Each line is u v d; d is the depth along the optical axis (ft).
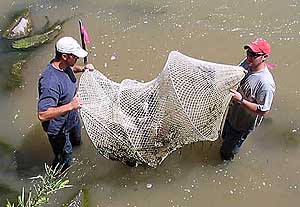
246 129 19.98
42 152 22.91
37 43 27.32
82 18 28.66
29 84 25.53
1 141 23.26
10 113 24.36
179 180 21.81
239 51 26.73
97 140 20.22
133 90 20.21
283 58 26.25
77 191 21.47
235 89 19.25
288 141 22.93
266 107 18.60
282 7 29.04
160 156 21.08
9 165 22.48
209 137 20.27
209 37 27.53
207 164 22.20
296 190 21.35
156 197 21.40
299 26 27.99
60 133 20.12
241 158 22.36
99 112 19.79
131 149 20.31
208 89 18.81
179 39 27.45
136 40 27.43
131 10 29.04
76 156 22.48
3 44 27.37
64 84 18.98
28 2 29.43
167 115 19.63
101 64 26.22
